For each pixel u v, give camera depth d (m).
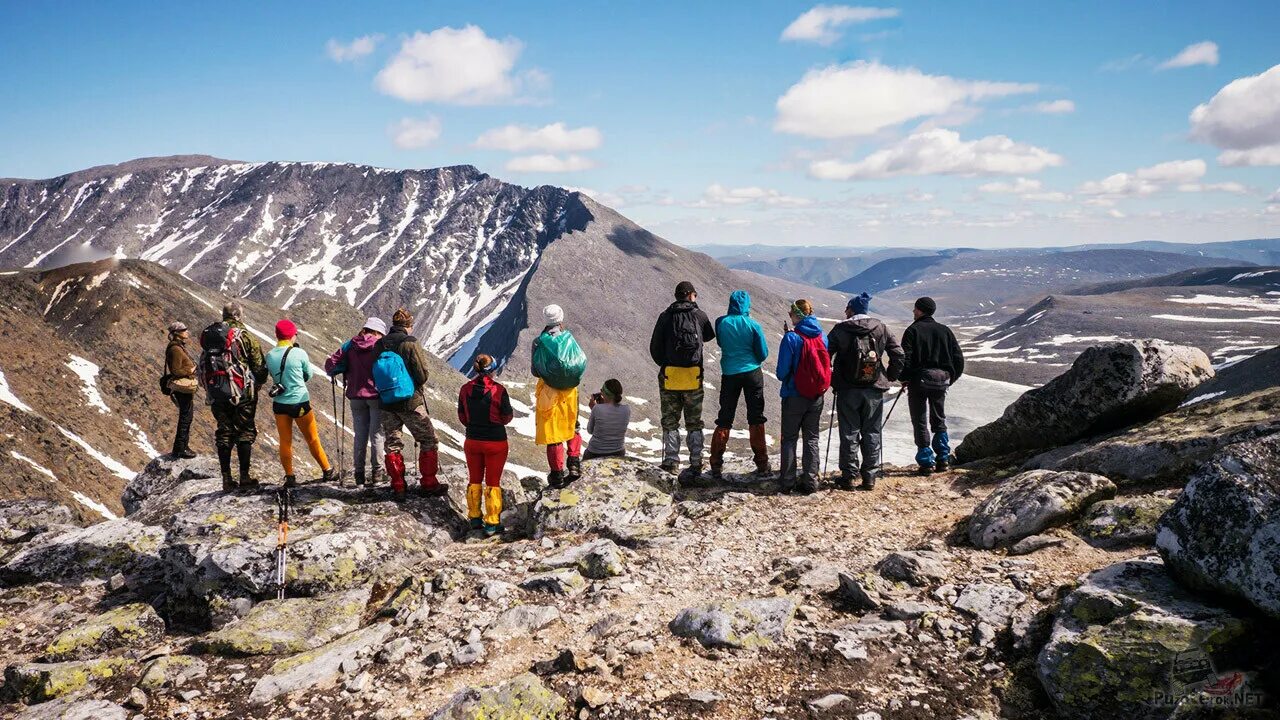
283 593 8.05
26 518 12.59
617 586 7.48
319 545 8.38
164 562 9.88
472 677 5.90
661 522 9.88
